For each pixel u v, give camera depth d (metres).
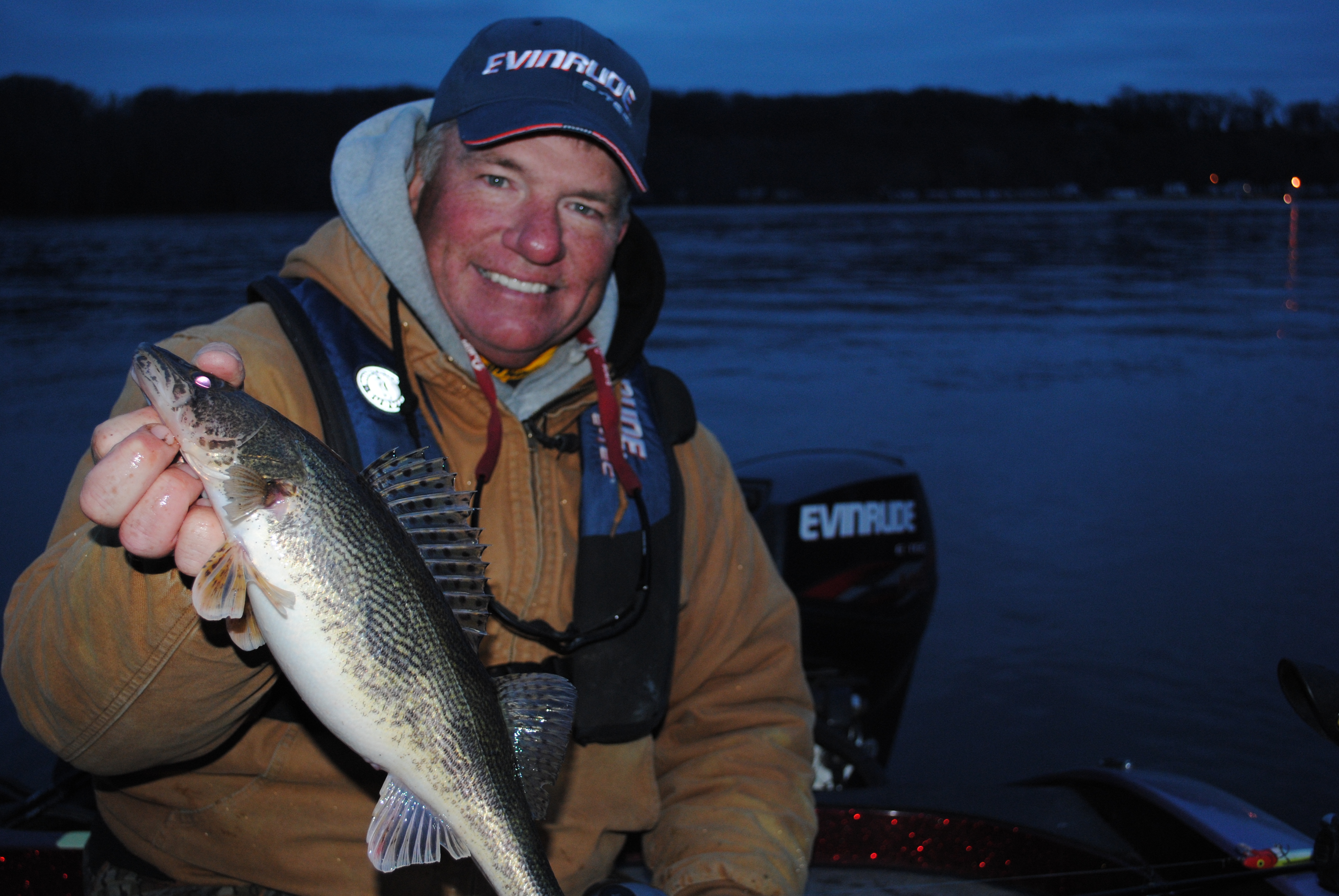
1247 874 2.23
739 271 28.83
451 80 2.30
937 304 21.56
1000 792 2.90
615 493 2.31
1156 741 4.97
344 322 2.14
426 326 2.14
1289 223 50.34
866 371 14.21
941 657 5.81
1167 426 10.86
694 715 2.59
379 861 1.46
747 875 2.25
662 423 2.50
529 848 1.50
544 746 1.58
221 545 1.31
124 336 16.34
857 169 76.69
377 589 1.39
